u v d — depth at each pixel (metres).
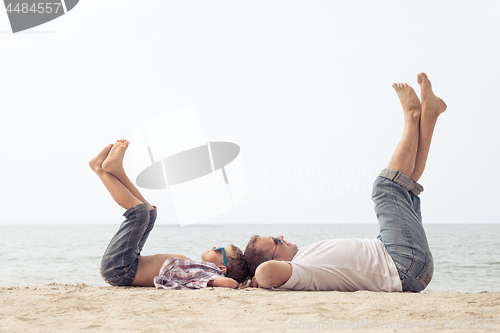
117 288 2.80
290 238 35.34
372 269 2.61
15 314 1.84
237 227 61.81
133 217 2.86
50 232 48.56
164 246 24.31
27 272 13.22
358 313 1.79
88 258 17.42
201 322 1.65
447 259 17.09
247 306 2.00
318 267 2.61
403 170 2.87
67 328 1.56
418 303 2.05
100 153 2.97
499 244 25.47
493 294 2.46
